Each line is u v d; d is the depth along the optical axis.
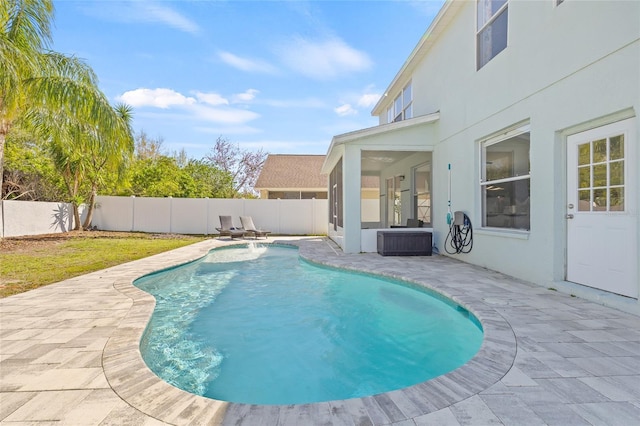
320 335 4.04
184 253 8.88
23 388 2.20
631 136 3.76
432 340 3.84
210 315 4.75
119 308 3.97
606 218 4.08
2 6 7.75
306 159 23.80
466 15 7.12
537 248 5.05
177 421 1.86
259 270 7.80
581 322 3.38
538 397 2.07
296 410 1.96
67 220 14.08
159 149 32.72
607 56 3.86
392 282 5.95
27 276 5.80
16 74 7.68
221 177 24.89
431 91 9.10
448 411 1.93
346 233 8.82
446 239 8.11
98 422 1.85
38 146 14.90
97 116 9.58
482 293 4.56
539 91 4.96
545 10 4.83
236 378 3.03
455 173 7.63
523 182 5.59
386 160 12.45
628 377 2.30
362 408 1.97
